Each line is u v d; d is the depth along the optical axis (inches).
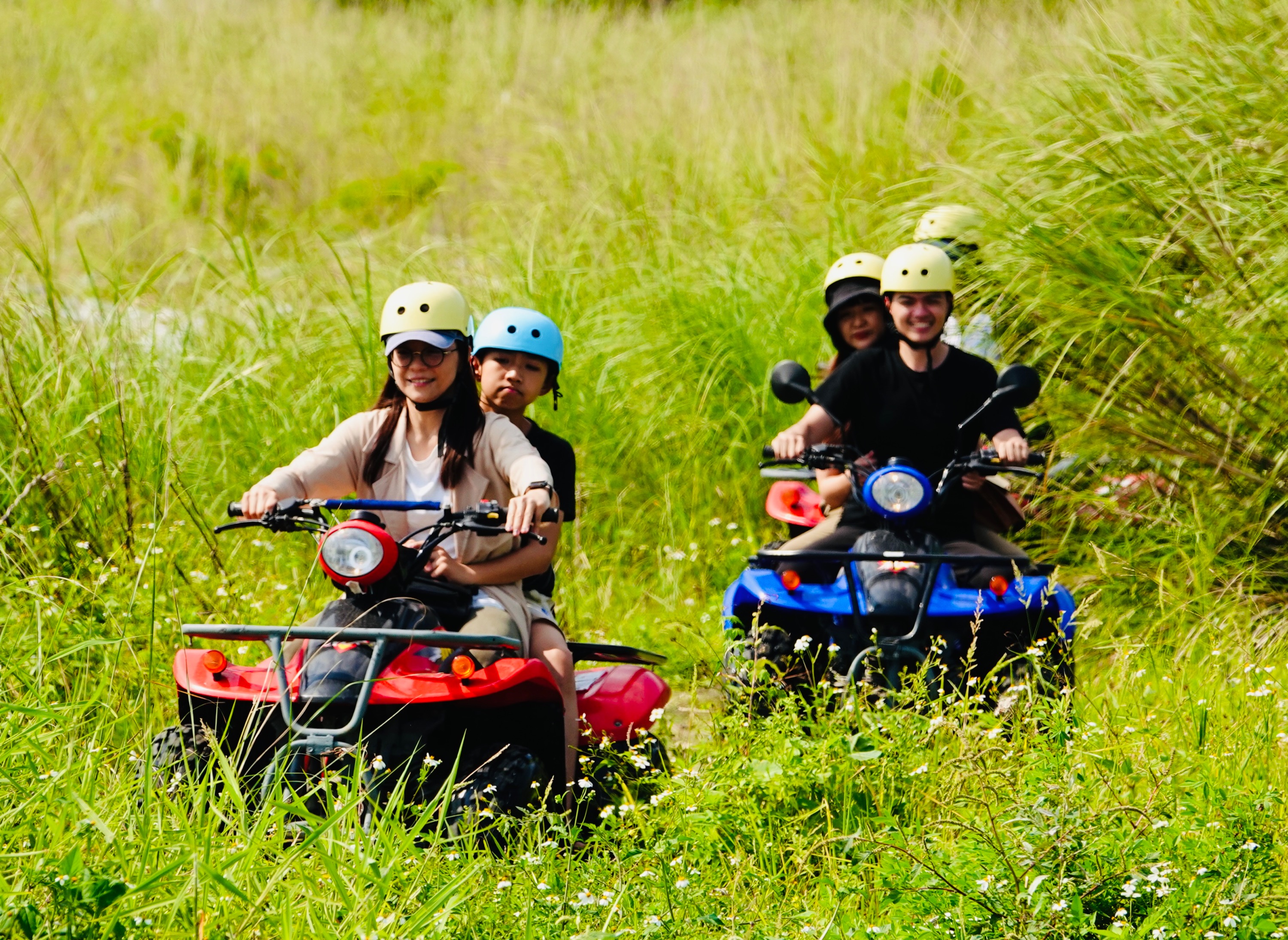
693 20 2303.2
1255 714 613.6
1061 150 1029.8
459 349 581.9
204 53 2370.8
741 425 1023.0
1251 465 827.4
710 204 1382.9
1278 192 890.1
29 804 462.3
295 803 485.7
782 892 492.4
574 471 662.5
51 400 865.5
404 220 1739.7
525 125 1779.0
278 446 951.0
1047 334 883.4
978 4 1659.7
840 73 1622.8
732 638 683.4
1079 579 825.5
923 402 729.0
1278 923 441.4
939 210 984.3
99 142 1941.4
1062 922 428.5
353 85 2283.5
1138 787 528.4
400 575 538.0
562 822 513.0
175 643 708.7
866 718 589.6
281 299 1186.6
